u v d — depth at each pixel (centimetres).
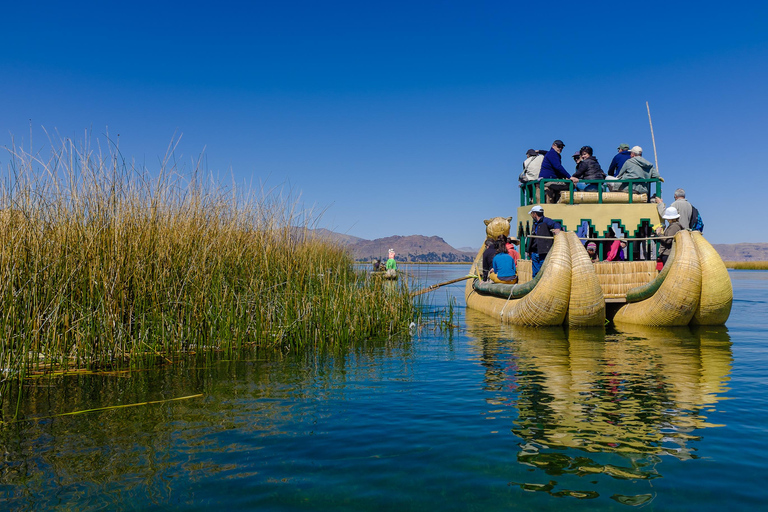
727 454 291
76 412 372
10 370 447
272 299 684
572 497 242
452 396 416
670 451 297
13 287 471
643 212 939
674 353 591
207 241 679
